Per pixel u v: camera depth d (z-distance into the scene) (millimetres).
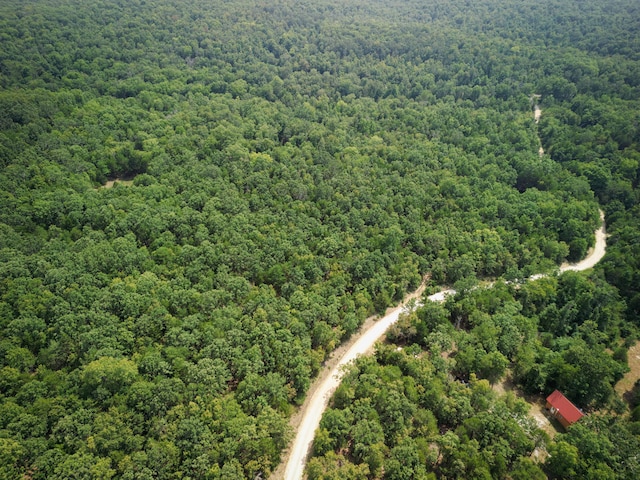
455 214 160125
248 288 123250
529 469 83062
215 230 139500
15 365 97875
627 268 140875
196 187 156750
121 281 118938
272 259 132125
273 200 156875
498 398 101188
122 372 93000
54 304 109938
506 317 118688
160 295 115625
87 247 127625
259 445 86875
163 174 162750
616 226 165625
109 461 81062
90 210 141625
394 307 134875
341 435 91438
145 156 172375
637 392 113125
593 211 165375
